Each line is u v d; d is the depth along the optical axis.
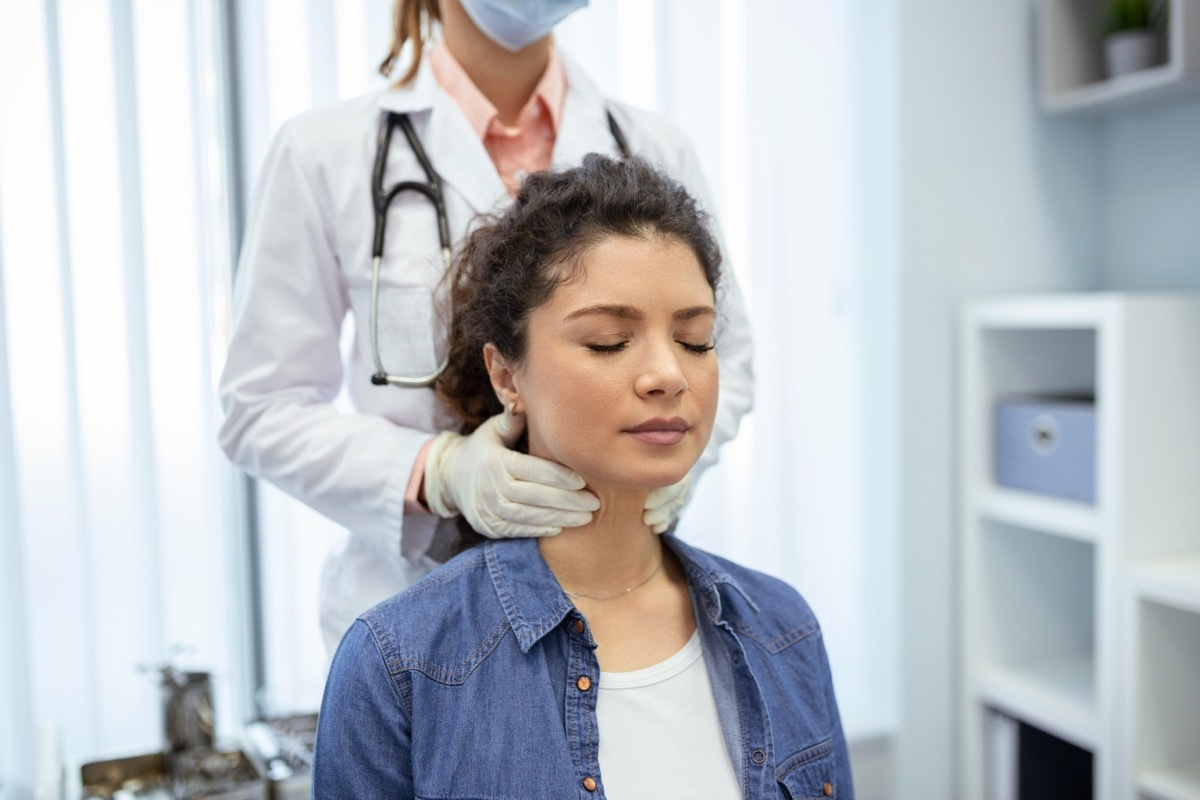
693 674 0.82
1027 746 1.92
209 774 1.40
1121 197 2.05
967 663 1.97
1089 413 1.74
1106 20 1.91
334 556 1.17
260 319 1.09
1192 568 1.61
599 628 0.82
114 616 1.63
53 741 1.35
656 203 0.77
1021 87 1.99
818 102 1.96
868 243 1.97
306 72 1.64
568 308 0.74
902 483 1.94
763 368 1.94
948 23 1.91
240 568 1.70
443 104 1.14
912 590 1.96
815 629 0.93
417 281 1.08
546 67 1.21
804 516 2.01
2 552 1.55
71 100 1.55
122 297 1.59
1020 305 1.81
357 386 1.16
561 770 0.74
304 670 1.72
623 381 0.73
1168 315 1.67
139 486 1.62
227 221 1.64
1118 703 1.66
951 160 1.93
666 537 0.89
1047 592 2.04
